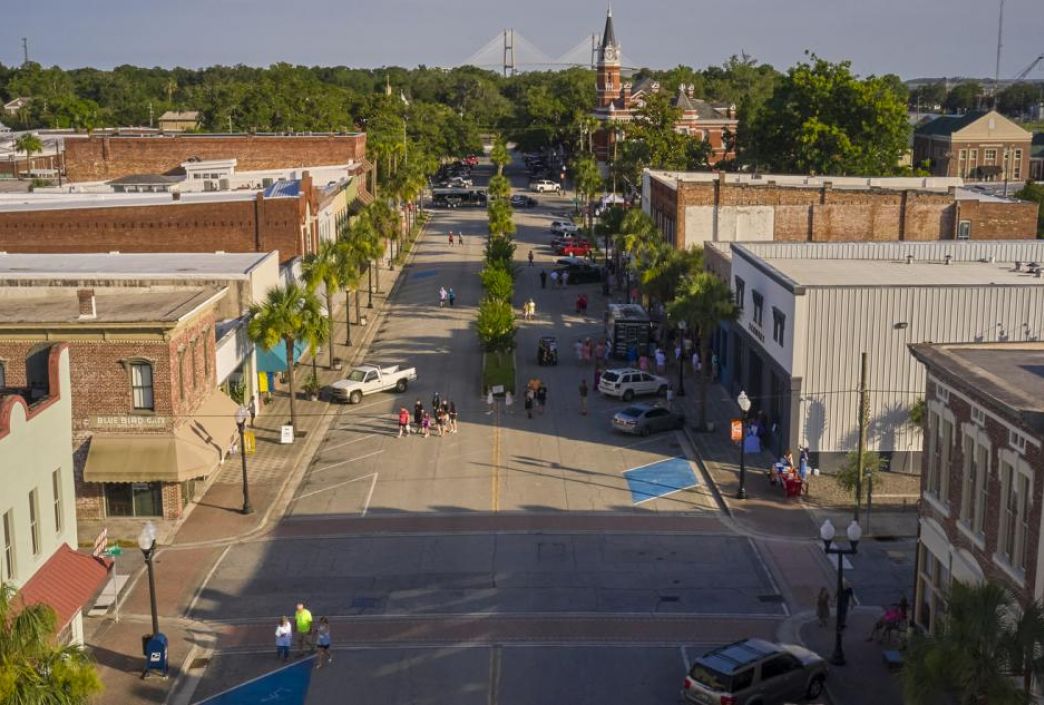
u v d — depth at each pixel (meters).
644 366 69.81
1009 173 165.75
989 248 65.81
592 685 31.73
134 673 32.53
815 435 49.56
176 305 46.25
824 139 118.94
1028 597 26.09
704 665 29.44
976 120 164.25
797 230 85.06
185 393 44.91
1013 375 30.61
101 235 78.19
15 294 51.22
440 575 39.38
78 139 115.44
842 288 48.41
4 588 21.77
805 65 121.69
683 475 50.19
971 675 21.70
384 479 49.81
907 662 22.98
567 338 79.88
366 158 141.75
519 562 40.47
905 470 49.94
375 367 64.62
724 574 39.38
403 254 118.81
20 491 29.00
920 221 83.50
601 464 51.78
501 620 35.88
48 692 21.22
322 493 48.06
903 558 40.81
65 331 42.44
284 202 77.81
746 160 130.75
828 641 34.38
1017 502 26.89
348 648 34.12
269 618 36.19
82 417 43.19
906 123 122.56
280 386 66.75
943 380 31.56
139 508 44.28
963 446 30.03
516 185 199.62
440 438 56.06
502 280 85.44
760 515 45.00
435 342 78.19
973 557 29.41
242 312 57.34
